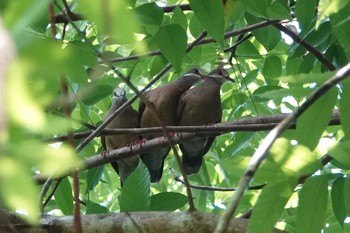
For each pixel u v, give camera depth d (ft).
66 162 10.06
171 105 43.93
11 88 9.36
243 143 37.14
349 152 16.51
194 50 37.40
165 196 27.66
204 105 43.93
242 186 13.50
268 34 36.40
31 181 10.28
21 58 9.38
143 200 25.23
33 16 9.36
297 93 17.15
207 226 21.54
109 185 47.98
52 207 34.81
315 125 17.15
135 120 43.32
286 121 14.34
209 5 24.06
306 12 27.14
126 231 22.47
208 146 43.21
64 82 14.39
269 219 16.87
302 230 18.49
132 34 10.29
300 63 37.32
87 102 32.94
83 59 22.39
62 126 10.35
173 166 44.04
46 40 10.04
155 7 25.32
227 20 30.01
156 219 22.22
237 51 39.60
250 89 47.34
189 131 30.45
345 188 21.70
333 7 16.42
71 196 29.40
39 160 9.96
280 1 32.99
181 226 21.79
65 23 30.86
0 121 9.09
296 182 16.61
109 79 33.35
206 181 42.93
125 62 36.55
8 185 9.78
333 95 16.83
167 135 19.81
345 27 26.16
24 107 9.57
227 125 30.60
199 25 33.53
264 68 38.29
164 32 24.66
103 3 9.78
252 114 44.45
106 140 42.75
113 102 43.16
